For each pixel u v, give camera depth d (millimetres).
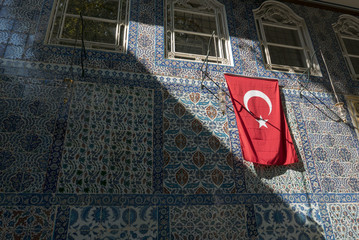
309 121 5809
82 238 3920
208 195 4617
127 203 4270
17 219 3834
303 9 7324
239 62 6020
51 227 3885
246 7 6793
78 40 5438
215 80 5676
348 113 6172
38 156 4242
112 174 4395
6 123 4344
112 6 6035
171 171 4648
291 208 4848
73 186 4176
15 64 4809
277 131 5312
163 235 4203
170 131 4953
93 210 4105
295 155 5219
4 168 4070
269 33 6840
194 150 4902
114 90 5027
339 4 7637
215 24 6480
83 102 4789
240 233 4465
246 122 5266
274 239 4555
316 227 4805
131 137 4734
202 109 5301
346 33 7449
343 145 5734
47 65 4938
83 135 4547
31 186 4047
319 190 5137
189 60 5758
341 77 6582
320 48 6844
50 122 4512
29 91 4652
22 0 5445
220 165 4898
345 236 4852
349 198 5199
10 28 5109
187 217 4391
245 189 4812
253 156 4973
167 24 6156
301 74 6277
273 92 5727
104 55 5301
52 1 5633
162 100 5188
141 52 5543
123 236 4066
